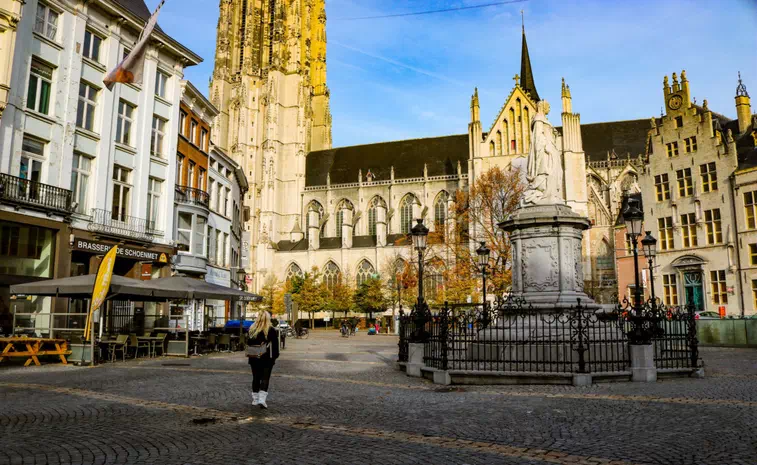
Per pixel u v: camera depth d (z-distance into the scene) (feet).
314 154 414.00
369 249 345.51
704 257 158.30
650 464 24.71
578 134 275.59
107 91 113.39
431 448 27.86
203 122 153.69
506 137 287.07
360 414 37.14
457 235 227.40
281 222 382.01
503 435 30.48
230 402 42.42
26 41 96.22
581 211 269.44
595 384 50.01
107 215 112.06
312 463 25.34
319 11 447.42
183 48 131.95
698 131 162.81
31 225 95.55
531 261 63.93
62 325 98.94
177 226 135.23
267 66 393.91
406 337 71.67
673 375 54.95
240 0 401.08
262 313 40.70
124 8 115.34
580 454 26.45
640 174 180.14
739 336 111.96
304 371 66.59
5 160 91.66
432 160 374.22
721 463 24.64
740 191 150.51
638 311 55.01
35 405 40.98
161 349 94.79
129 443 29.14
